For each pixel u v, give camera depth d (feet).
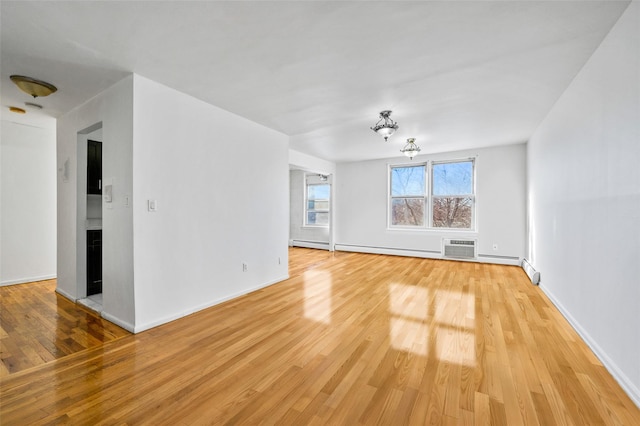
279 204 15.40
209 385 6.31
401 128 14.83
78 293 11.73
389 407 5.62
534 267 15.67
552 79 9.22
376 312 10.70
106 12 5.99
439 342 8.34
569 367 7.02
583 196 8.53
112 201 9.57
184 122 10.34
